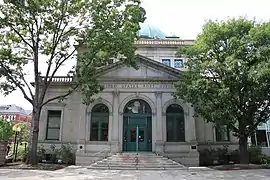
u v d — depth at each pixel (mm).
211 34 20750
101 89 21422
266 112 20047
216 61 19375
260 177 14609
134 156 21703
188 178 14266
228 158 24484
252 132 20734
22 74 20922
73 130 25156
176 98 23062
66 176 14938
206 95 19375
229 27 20438
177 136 24484
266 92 18406
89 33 20453
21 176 14734
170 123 24797
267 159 24156
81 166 21594
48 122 25906
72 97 26062
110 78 25156
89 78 20672
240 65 18125
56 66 21844
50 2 19375
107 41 19875
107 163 20062
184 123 24594
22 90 20812
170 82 25203
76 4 20062
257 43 18797
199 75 20297
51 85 26234
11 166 19453
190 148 23688
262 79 16922
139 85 25266
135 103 25375
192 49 21453
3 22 19281
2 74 19953
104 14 20172
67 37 21406
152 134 24172
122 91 25078
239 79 18312
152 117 24547
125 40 19766
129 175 15594
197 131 25625
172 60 30406
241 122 20406
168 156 23422
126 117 25000
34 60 21172
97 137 24344
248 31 20250
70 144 24656
